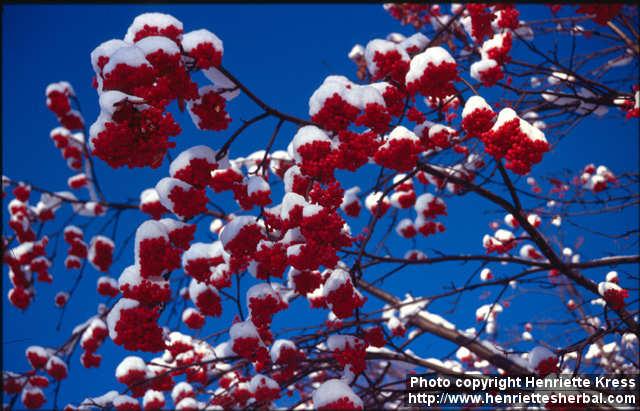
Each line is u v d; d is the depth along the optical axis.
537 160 3.28
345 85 3.43
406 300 7.17
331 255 3.43
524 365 6.68
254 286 4.10
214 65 3.48
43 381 7.00
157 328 3.68
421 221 6.31
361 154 3.28
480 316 6.84
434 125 4.09
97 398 5.73
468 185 4.66
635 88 4.89
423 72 3.58
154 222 3.69
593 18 3.80
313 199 3.38
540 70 5.26
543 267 5.43
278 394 4.88
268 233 3.88
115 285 7.62
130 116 2.85
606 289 4.59
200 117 3.75
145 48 3.06
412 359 6.08
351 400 3.37
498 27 5.04
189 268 4.35
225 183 3.78
